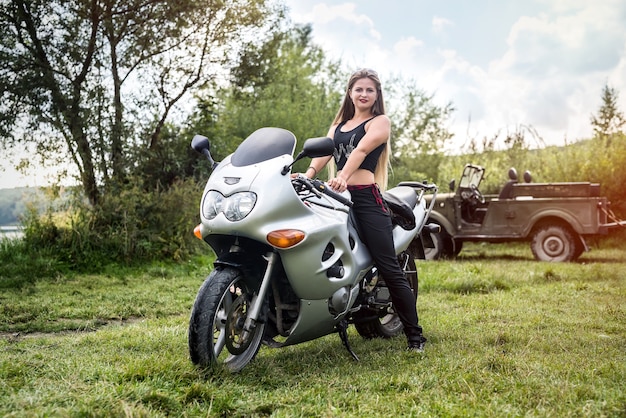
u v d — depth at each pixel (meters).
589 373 3.46
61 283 8.14
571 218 10.97
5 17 10.36
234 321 3.60
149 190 11.17
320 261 3.66
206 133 12.66
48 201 10.34
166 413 2.91
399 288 4.22
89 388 3.08
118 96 11.37
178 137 12.39
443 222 11.79
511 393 3.10
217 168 3.75
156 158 11.81
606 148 15.43
